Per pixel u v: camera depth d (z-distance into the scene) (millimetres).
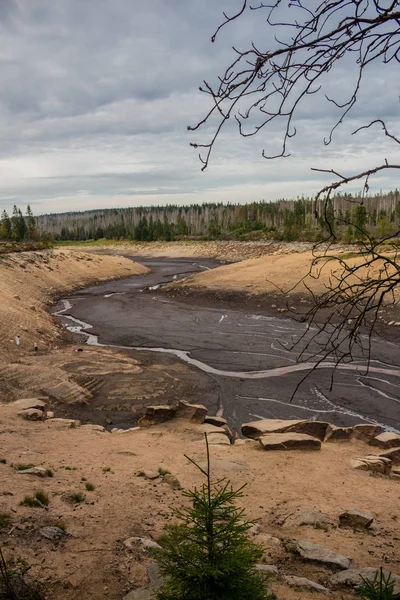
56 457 13438
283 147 2953
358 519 9414
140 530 8289
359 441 17312
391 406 24125
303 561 7434
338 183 2953
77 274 86062
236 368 31344
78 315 54062
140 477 11883
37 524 8016
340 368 30000
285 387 27234
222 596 3832
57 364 30062
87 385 26453
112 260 105000
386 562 7773
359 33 2746
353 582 6469
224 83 2814
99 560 6883
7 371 27812
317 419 22938
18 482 10312
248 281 61469
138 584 6234
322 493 11672
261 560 7465
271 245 127562
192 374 29969
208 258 133750
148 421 19078
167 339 40312
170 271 105812
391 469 14203
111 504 9547
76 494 9711
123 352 35000
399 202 85812
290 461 14344
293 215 150875
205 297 59812
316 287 50688
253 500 10898
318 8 2783
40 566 6551
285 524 9383
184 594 3967
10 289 60594
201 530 4062
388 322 37531
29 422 18141
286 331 40969
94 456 13969
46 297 66688
